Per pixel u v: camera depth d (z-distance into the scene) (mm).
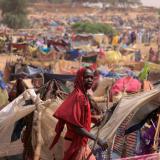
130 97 8672
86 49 45562
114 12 173125
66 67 31188
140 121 9047
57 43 44750
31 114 8375
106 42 64750
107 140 7594
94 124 9164
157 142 8633
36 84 15898
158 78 18781
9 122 8281
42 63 30766
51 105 8656
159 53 44438
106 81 14008
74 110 7148
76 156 7414
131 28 117938
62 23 122375
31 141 8328
